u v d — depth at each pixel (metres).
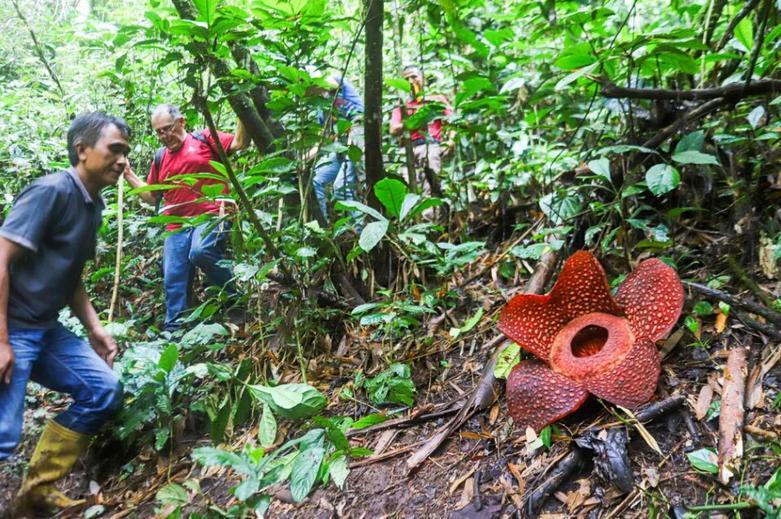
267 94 3.06
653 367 1.88
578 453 1.89
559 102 3.68
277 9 2.53
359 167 3.53
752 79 2.47
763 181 2.47
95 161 2.45
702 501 1.67
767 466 1.67
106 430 2.82
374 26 2.77
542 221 3.05
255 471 1.57
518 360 2.25
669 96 2.33
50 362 2.54
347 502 2.12
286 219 3.27
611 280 2.51
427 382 2.54
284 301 3.19
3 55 5.77
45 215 2.31
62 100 4.59
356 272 3.10
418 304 2.88
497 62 4.11
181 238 3.42
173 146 3.38
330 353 2.90
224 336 3.18
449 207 3.45
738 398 1.85
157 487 2.57
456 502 1.96
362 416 2.52
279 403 2.11
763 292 2.15
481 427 2.20
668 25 3.92
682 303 1.94
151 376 2.60
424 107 3.02
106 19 6.15
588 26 3.40
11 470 2.71
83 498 2.63
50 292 2.41
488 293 2.88
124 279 4.09
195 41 2.35
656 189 2.13
